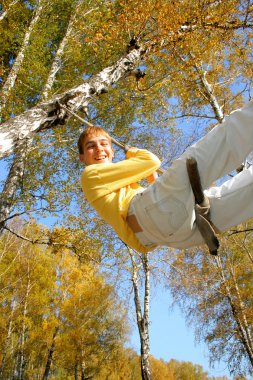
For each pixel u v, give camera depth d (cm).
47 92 1059
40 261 2123
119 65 655
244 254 1717
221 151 170
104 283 2038
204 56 902
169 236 189
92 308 2064
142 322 1422
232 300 1574
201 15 736
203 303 1658
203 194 174
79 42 1182
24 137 482
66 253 2155
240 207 179
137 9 707
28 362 2448
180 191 179
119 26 739
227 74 1073
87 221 1098
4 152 455
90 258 1050
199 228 176
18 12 1255
